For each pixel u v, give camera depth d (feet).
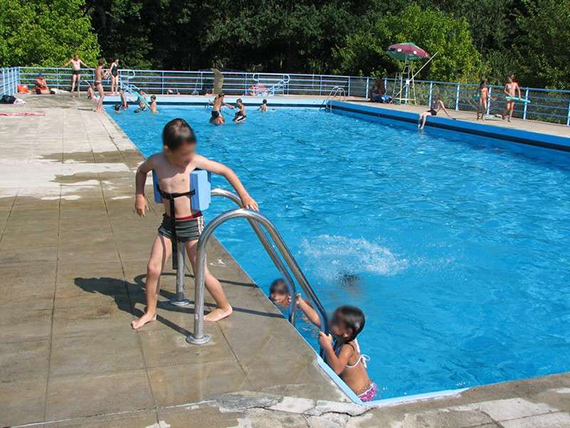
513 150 54.19
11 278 15.14
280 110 88.53
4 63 94.99
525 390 10.50
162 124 67.05
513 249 26.99
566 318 20.26
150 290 12.60
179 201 12.10
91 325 12.55
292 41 124.77
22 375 10.52
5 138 40.83
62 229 19.62
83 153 35.29
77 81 88.43
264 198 35.99
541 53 92.84
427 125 67.26
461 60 101.35
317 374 10.85
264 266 24.47
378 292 21.99
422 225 30.53
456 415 9.66
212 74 99.30
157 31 131.13
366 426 9.33
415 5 105.60
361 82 98.94
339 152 52.60
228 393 10.15
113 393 10.05
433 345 18.38
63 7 101.24
